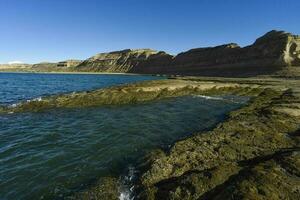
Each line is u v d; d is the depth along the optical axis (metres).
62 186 12.51
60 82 101.00
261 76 124.44
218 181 10.99
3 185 12.59
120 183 12.23
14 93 52.47
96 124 24.89
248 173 11.30
